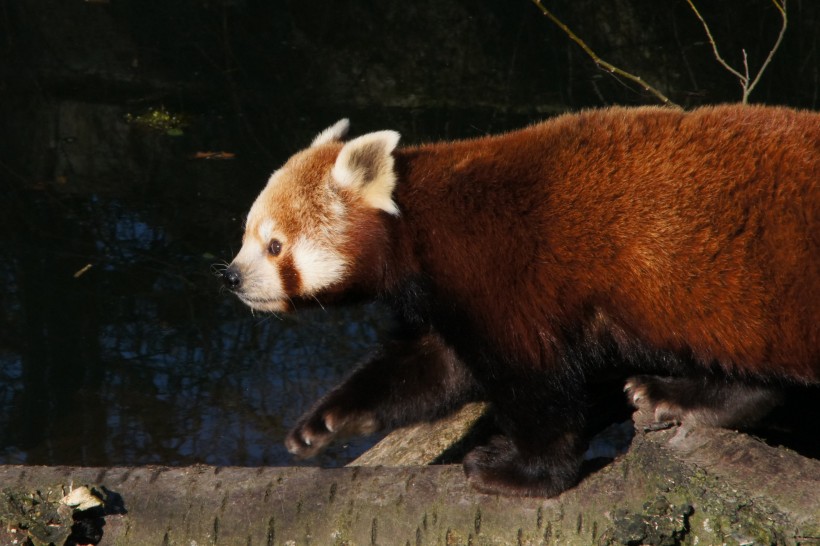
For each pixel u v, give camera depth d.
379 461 10.31
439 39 24.03
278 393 13.77
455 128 20.59
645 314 8.02
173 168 19.50
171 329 15.20
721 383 8.37
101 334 15.06
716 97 21.23
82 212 18.06
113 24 24.81
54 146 20.34
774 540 6.54
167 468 7.73
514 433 8.23
